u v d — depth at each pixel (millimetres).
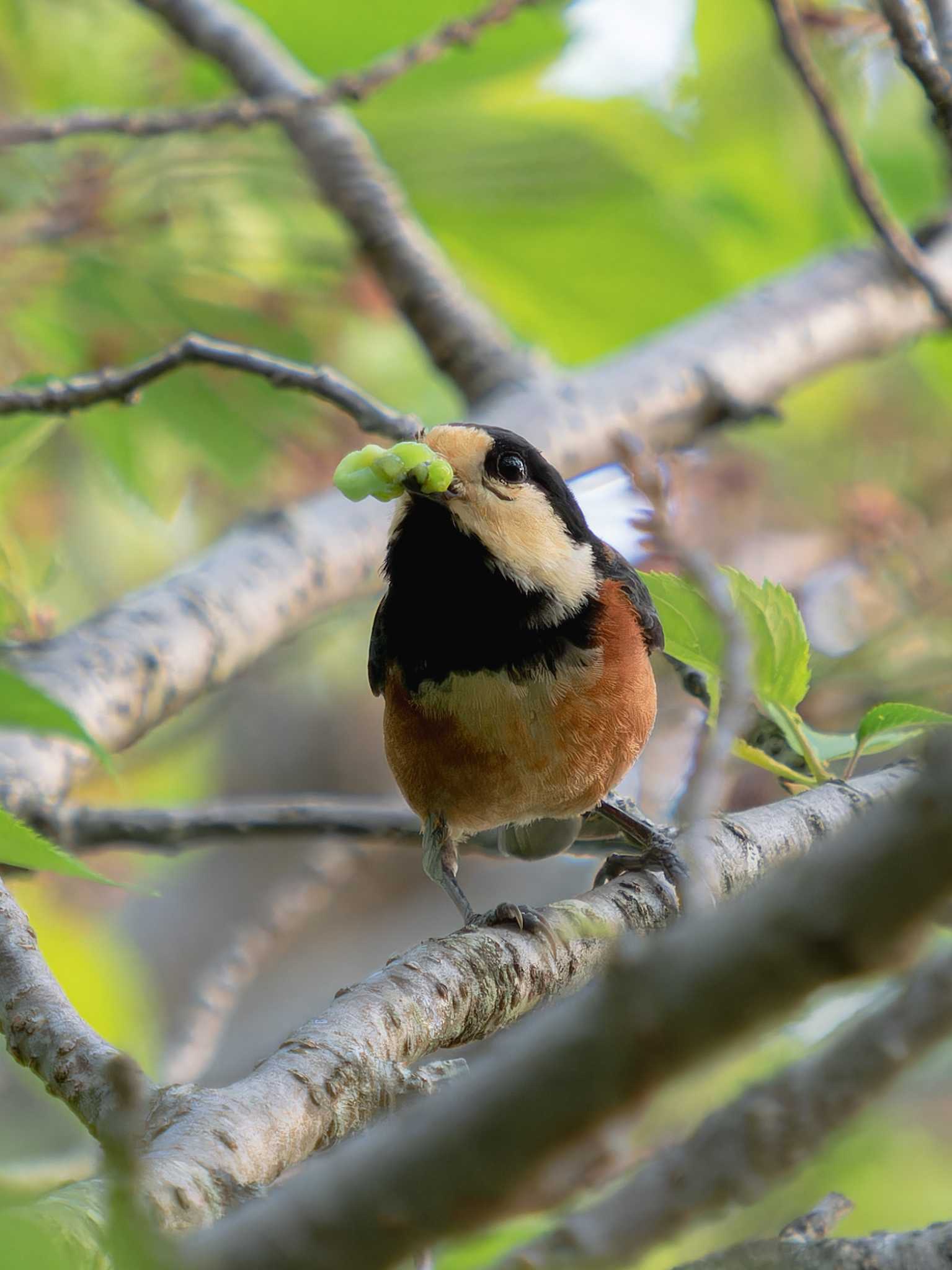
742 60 13148
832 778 7664
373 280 11992
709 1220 3279
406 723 8188
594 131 12484
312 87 11695
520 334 14156
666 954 2430
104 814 9156
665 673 12117
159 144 11133
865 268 12883
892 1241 4609
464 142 12414
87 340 11367
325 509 10602
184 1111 4629
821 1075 3092
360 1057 5105
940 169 14125
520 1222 5562
